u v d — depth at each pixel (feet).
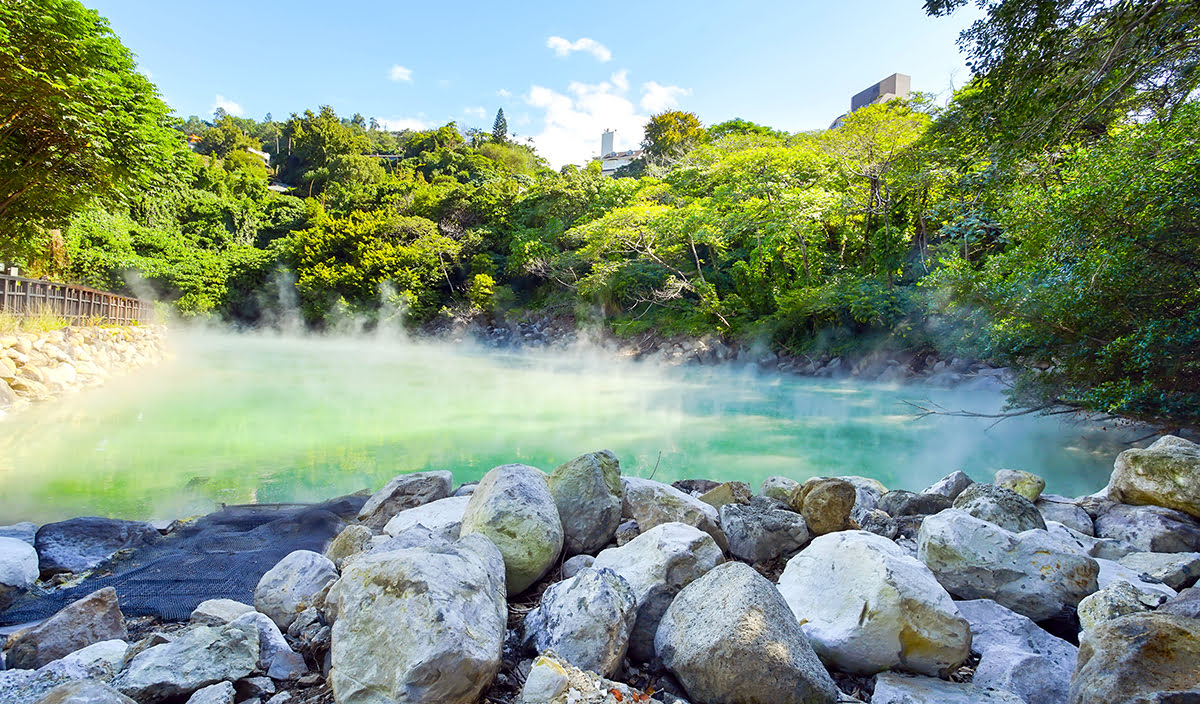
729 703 6.36
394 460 24.97
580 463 11.63
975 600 8.82
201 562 12.24
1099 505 13.96
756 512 11.53
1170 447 14.15
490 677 6.37
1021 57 20.67
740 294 73.67
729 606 6.98
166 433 28.91
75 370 37.14
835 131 62.23
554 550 9.75
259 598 8.93
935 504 13.70
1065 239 23.40
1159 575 9.91
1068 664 7.39
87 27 34.60
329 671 7.04
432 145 221.25
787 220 63.87
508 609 8.87
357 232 118.62
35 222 45.29
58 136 37.55
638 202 94.17
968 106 24.34
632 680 7.26
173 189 129.49
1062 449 27.30
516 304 106.83
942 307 33.91
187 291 112.06
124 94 37.55
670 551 8.59
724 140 87.56
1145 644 5.95
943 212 48.85
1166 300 21.29
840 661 7.40
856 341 59.36
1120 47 19.47
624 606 7.43
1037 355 26.08
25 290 38.93
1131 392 21.07
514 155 211.61
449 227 121.70
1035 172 26.68
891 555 8.04
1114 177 21.68
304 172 203.62
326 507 16.67
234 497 19.47
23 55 33.04
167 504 18.53
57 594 10.71
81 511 17.67
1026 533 9.38
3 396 30.30
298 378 52.75
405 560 6.83
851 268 66.59
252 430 30.40
